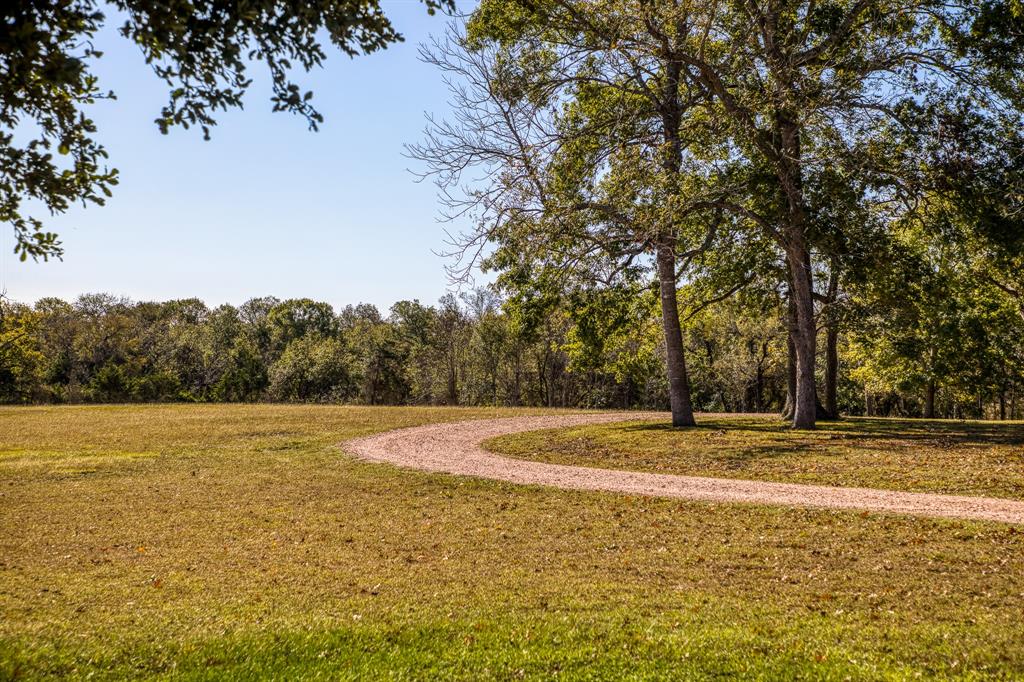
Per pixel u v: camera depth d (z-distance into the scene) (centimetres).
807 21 2264
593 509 1510
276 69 640
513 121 2095
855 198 2281
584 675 645
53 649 707
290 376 8262
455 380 7762
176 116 621
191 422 3672
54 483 1969
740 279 3128
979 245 2412
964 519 1269
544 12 2214
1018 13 1995
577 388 7444
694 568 1038
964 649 685
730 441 2444
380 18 710
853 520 1311
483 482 1866
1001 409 5022
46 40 517
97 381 7519
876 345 3538
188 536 1293
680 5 2023
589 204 2283
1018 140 2169
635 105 2464
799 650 693
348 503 1625
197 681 637
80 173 721
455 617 813
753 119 2286
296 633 751
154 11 546
